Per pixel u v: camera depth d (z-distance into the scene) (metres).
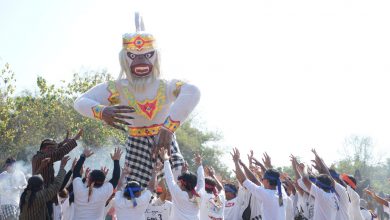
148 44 9.72
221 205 10.24
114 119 9.33
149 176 9.88
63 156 9.66
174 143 10.10
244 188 12.09
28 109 31.62
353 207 13.05
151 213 10.18
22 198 9.15
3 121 29.80
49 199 9.08
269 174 10.73
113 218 11.41
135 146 9.84
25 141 32.38
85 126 32.75
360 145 59.59
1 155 30.95
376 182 59.88
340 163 59.72
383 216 22.19
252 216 11.93
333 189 11.80
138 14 10.13
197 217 9.48
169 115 9.48
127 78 9.80
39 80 32.81
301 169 12.86
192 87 9.61
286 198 10.98
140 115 9.76
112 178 9.55
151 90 9.76
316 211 11.72
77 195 9.15
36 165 9.62
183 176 9.44
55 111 33.25
